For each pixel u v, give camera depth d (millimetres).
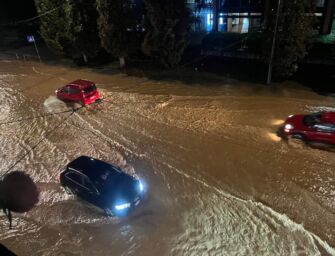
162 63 25938
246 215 10961
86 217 11453
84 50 30156
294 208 11133
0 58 36750
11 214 11789
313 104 18906
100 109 20422
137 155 15023
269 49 21547
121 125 18094
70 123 18766
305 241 9773
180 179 13117
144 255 9711
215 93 21703
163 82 24625
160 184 12898
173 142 15891
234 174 13172
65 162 14812
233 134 16203
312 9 19922
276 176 12828
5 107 21703
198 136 16266
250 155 14328
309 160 13633
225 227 10508
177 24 24188
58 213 11719
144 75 26703
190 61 28781
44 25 30641
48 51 38594
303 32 20094
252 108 19031
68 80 26906
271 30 21078
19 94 24141
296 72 23578
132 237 10406
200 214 11156
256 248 9641
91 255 9836
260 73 24438
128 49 27391
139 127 17719
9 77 28906
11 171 14414
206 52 29375
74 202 12234
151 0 23219
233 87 22594
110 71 28641
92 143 16359
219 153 14664
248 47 26953
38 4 30094
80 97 20547
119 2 25234
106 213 11523
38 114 20219
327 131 13930
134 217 11258
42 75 29031
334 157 13719
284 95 20547
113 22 25766
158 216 11219
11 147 16438
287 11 19828
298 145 14781
